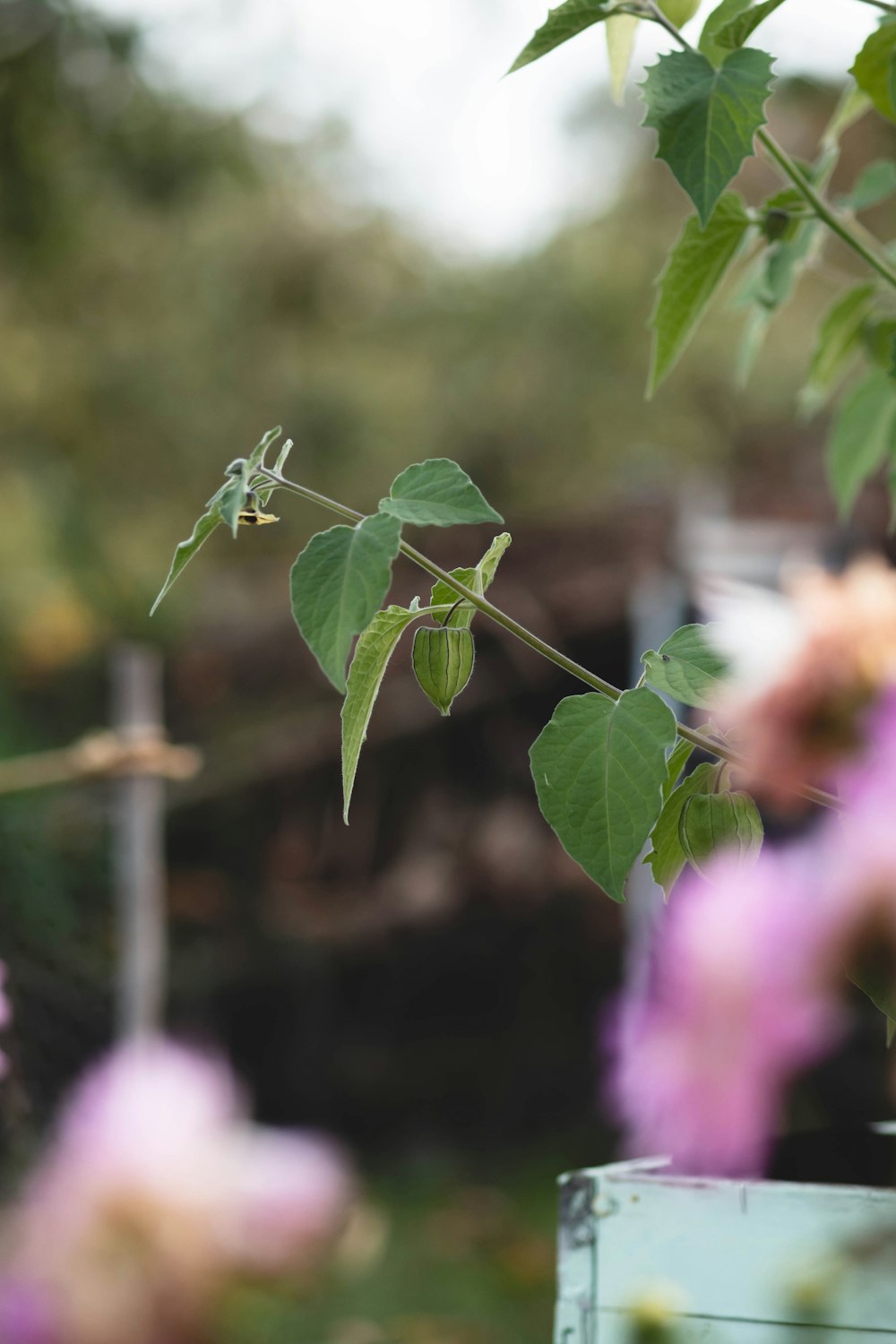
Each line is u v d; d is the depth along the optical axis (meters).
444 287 9.01
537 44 1.29
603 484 8.43
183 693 6.45
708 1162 0.99
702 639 1.11
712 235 1.38
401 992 6.54
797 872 0.96
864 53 1.31
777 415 8.05
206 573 7.41
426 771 6.22
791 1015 0.94
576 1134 6.45
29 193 6.61
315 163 8.44
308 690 6.40
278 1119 6.57
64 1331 0.77
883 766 0.97
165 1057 0.90
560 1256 1.26
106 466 7.36
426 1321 4.17
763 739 1.00
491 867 5.80
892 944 0.94
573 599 5.45
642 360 8.61
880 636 1.00
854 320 1.58
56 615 6.04
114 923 3.26
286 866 6.34
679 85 1.21
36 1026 3.07
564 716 1.13
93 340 7.29
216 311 7.69
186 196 7.28
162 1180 0.80
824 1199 1.22
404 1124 6.59
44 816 3.26
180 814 6.37
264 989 6.53
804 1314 1.21
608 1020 0.98
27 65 6.43
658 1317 1.23
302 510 8.08
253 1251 0.80
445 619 1.21
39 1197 0.81
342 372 8.27
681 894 0.98
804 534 5.21
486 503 1.13
